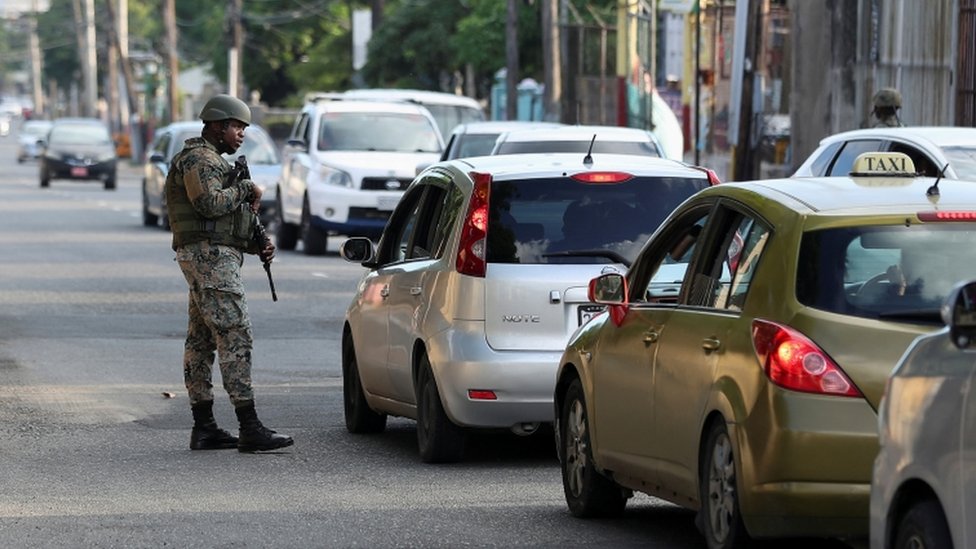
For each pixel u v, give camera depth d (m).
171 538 22.88
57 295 58.53
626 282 23.27
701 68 96.31
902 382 16.20
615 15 125.38
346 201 73.88
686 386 20.72
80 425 33.12
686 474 20.86
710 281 21.14
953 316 14.54
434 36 146.62
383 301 31.16
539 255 28.08
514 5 107.00
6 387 38.03
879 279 19.20
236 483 27.28
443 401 28.30
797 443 18.48
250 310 54.31
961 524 14.93
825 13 60.91
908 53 60.81
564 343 27.81
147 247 80.19
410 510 25.02
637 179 28.77
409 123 77.44
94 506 25.17
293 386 39.06
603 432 23.39
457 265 28.20
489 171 28.62
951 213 19.75
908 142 40.25
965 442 14.92
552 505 25.61
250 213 30.27
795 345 18.77
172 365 41.81
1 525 23.70
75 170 144.50
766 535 18.92
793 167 62.06
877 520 16.48
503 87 134.50
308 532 23.31
